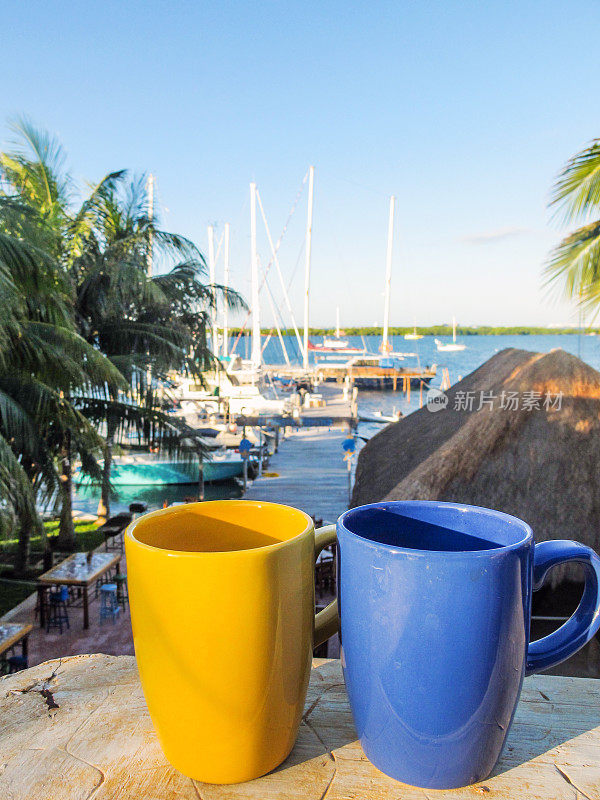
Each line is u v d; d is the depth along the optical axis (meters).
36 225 6.93
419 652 0.54
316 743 0.67
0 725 0.72
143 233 11.09
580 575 3.12
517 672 0.57
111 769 0.63
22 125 10.12
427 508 0.70
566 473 3.65
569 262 6.61
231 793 0.58
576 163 6.15
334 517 13.79
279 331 53.31
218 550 0.73
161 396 10.84
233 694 0.55
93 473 8.97
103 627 8.80
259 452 21.19
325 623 0.68
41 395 6.89
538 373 4.26
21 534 10.77
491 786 0.60
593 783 0.60
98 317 10.62
